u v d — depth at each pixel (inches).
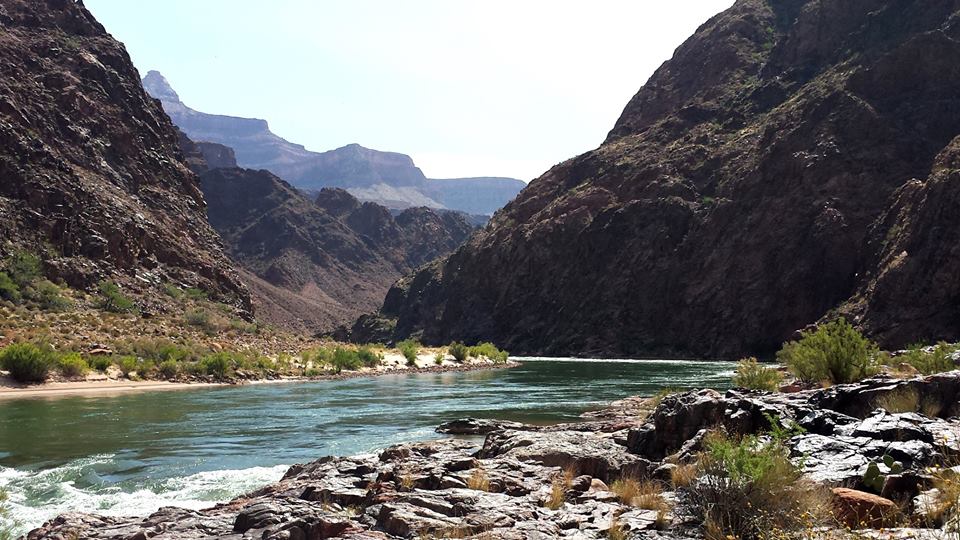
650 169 5344.5
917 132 4210.1
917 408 583.8
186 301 3093.0
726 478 354.9
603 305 4891.7
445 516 404.5
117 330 2175.2
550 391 1663.4
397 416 1154.7
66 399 1334.9
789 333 4055.1
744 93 5698.8
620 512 401.7
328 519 385.7
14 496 575.8
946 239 3225.9
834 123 4375.0
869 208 4028.1
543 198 6190.9
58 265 2571.4
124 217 3265.3
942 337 3078.2
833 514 324.5
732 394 640.4
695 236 4660.4
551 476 526.3
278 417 1134.4
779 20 6589.6
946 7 4781.0
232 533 394.3
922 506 314.5
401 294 7795.3
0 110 3090.6
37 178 2847.0
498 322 5605.3
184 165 4544.8
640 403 1209.4
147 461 737.6
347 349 2768.2
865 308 3427.7
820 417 530.9
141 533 388.8
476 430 950.4
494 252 5999.0
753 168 4596.5
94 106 3855.8
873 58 4734.3
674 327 4530.0
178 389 1631.4
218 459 754.2
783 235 4242.1
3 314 2026.3
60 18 4350.4
